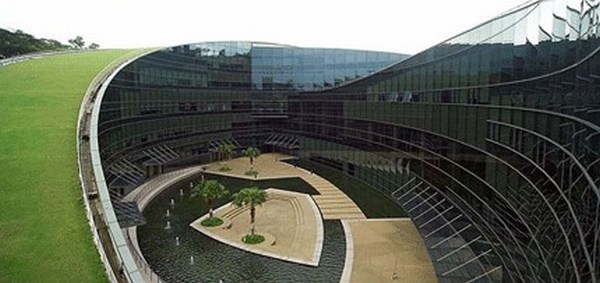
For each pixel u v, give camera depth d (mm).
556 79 17828
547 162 18703
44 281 15625
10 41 90875
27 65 52875
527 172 21250
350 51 81688
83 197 21828
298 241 39812
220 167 73500
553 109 18172
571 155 15867
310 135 76375
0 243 18031
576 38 15789
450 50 33812
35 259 16922
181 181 63094
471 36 29953
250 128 86688
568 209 16094
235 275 33062
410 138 43094
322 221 45250
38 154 27844
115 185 49000
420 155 40656
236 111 84000
